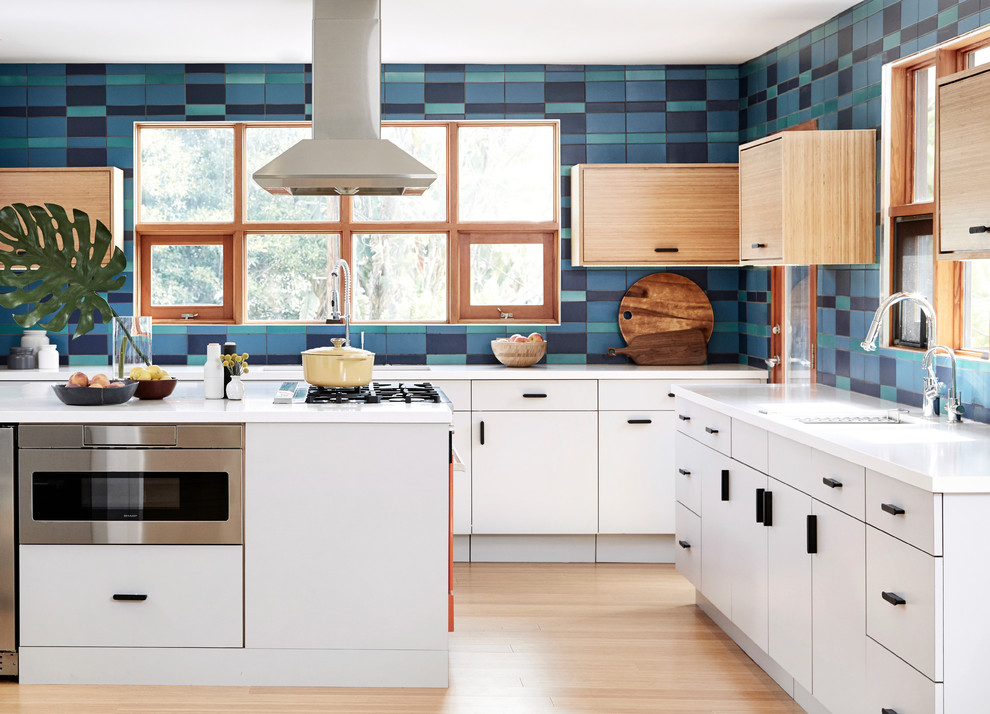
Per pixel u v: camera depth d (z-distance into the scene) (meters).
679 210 5.49
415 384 4.59
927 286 3.95
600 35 5.07
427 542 3.58
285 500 3.56
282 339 5.82
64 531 3.57
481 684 3.61
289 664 3.59
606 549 5.45
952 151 3.05
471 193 5.89
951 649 2.47
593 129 5.78
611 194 5.48
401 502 3.57
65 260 4.21
